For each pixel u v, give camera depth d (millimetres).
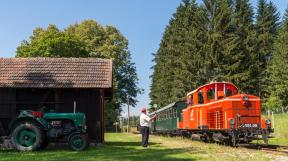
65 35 59406
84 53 60062
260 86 65812
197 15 64625
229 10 64750
